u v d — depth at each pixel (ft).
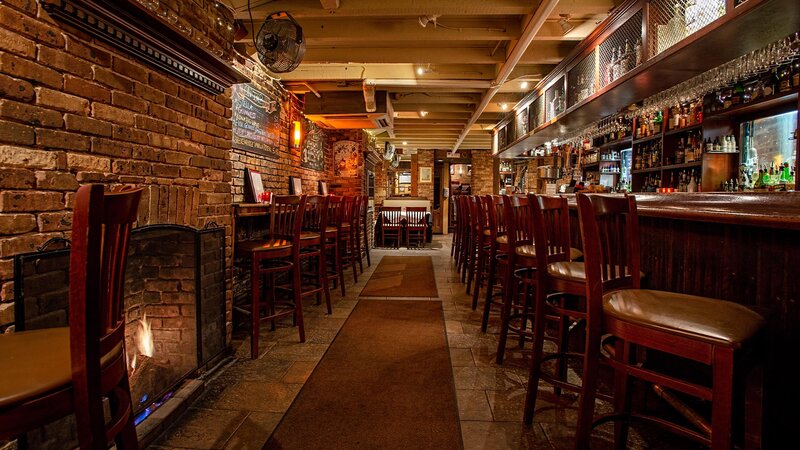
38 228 4.37
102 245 3.12
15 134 4.10
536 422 5.99
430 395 6.79
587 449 4.36
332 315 11.51
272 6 11.10
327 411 6.26
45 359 3.07
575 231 10.14
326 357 8.39
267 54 10.83
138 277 7.00
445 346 9.07
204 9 7.37
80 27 4.76
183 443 5.42
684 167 14.49
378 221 31.48
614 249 8.02
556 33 13.20
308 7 11.00
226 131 8.41
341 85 18.03
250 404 6.46
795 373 4.78
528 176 38.91
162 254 7.08
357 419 6.04
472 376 7.52
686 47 8.55
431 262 21.71
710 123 13.38
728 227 5.67
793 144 12.17
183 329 7.16
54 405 2.78
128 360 6.48
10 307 4.07
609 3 11.41
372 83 16.67
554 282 5.80
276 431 5.72
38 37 4.34
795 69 10.65
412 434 5.67
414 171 44.01
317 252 11.31
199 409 6.30
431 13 11.03
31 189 4.29
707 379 5.51
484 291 14.58
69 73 4.73
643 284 5.90
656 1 9.64
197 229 7.18
